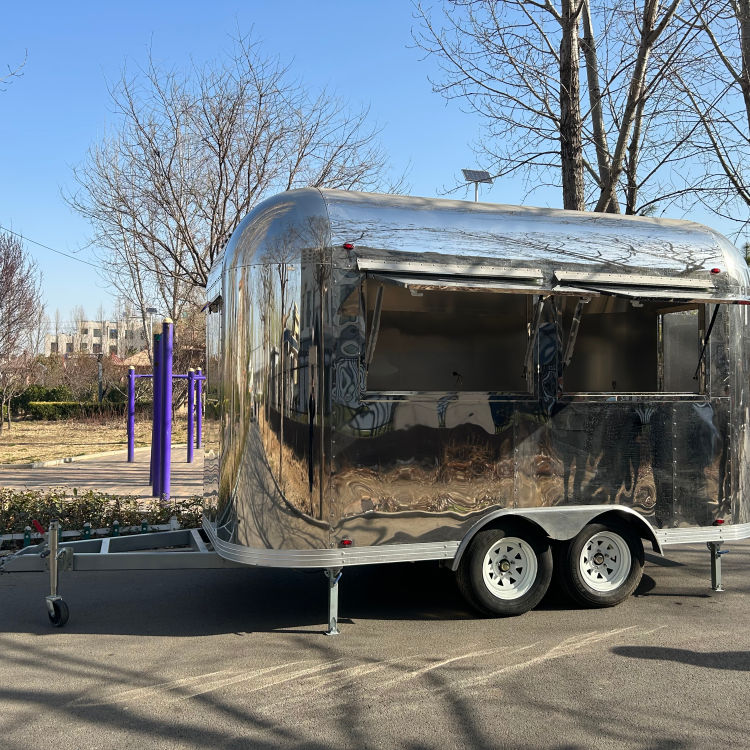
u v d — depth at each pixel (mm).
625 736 3695
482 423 5516
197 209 14242
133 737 3674
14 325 19188
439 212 5551
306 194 5375
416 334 6758
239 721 3854
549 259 5695
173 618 5688
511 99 10977
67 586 6641
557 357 5754
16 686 4305
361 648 5004
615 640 5176
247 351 5309
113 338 97812
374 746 3594
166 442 10797
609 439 5887
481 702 4102
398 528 5285
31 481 13414
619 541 6020
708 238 6309
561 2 10016
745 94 10578
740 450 6348
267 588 6602
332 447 5125
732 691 4270
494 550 5676
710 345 6242
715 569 6527
